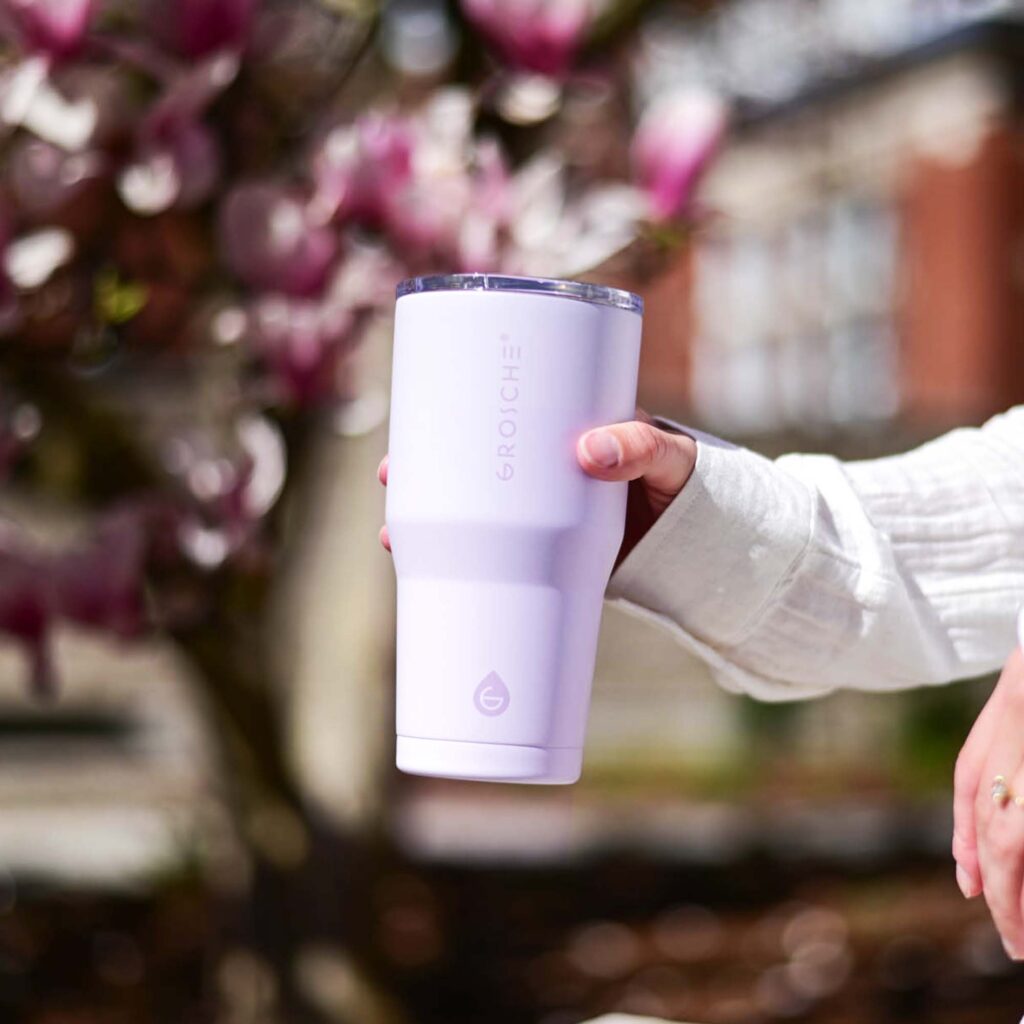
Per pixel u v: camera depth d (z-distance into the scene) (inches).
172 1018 223.0
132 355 130.7
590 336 52.8
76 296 110.8
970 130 643.5
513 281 52.0
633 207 117.5
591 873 312.7
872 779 443.2
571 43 117.9
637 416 59.1
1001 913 57.1
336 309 108.7
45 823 333.1
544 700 53.4
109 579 111.1
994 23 616.1
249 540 113.6
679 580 59.4
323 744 169.9
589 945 267.4
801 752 482.0
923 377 660.1
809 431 521.0
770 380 736.3
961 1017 238.5
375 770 170.9
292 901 167.9
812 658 61.7
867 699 473.4
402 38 141.5
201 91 101.9
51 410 130.9
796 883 314.2
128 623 113.3
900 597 61.3
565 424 52.6
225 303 120.6
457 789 428.8
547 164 117.6
